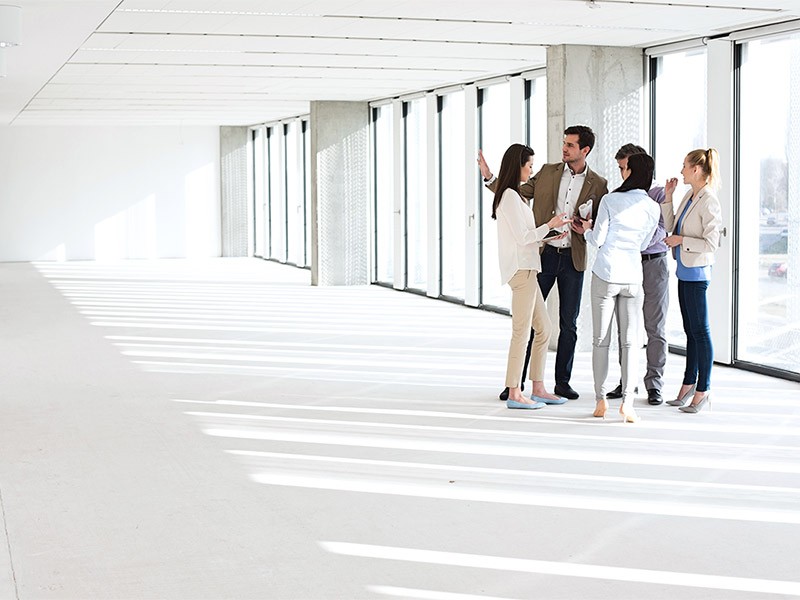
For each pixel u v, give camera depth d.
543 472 5.77
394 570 4.29
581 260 7.69
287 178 22.75
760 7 7.86
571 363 7.82
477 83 13.60
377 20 8.47
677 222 7.36
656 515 5.02
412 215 16.34
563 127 9.99
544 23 8.70
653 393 7.61
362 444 6.43
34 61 10.84
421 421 7.09
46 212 23.52
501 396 7.80
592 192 7.59
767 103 8.88
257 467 5.91
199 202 24.53
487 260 13.99
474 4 7.73
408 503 5.21
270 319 13.02
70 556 4.46
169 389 8.31
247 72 12.28
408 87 14.68
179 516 5.01
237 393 8.13
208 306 14.49
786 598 3.99
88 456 6.16
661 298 7.61
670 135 10.24
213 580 4.18
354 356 10.04
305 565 4.35
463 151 14.90
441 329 12.01
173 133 24.23
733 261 9.18
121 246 24.09
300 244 21.22
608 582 4.16
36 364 9.57
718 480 5.61
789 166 8.66
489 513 5.05
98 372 9.14
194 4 7.64
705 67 10.08
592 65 10.03
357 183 17.28
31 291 16.61
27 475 5.75
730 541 4.64
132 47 9.90
